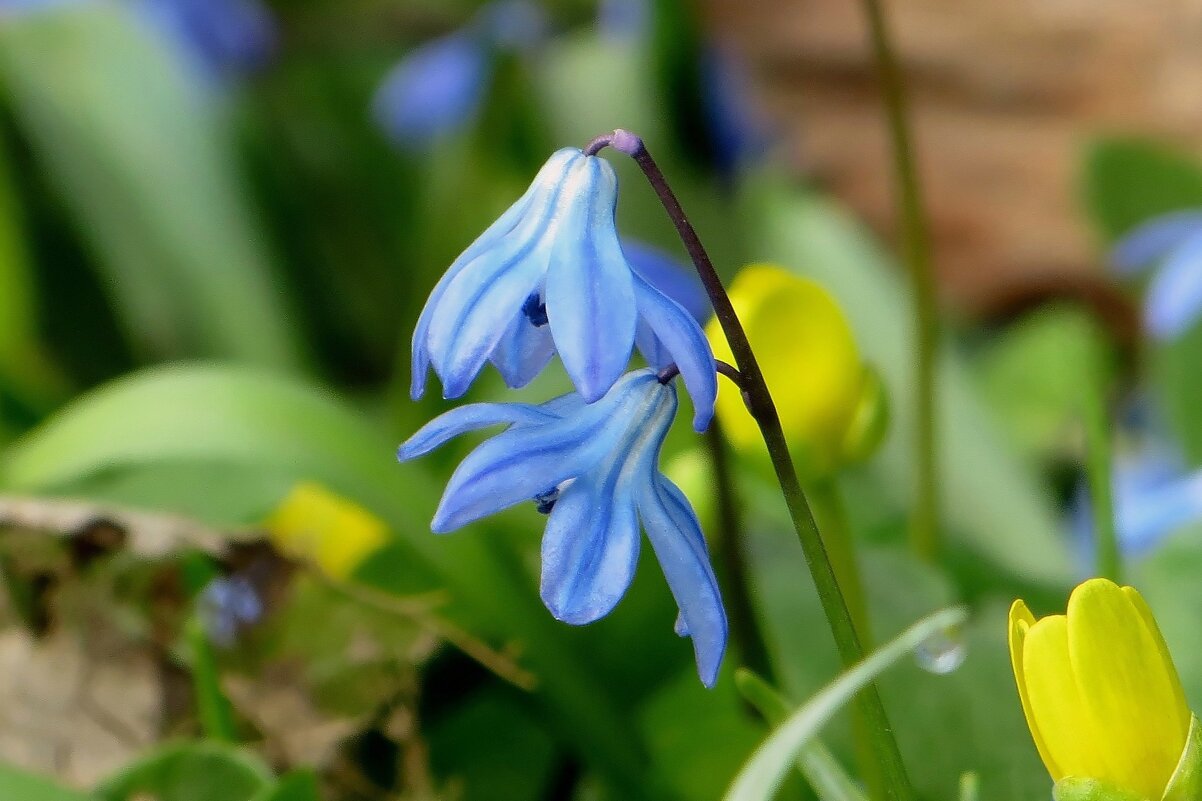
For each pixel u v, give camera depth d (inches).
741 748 10.9
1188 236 13.7
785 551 11.9
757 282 10.0
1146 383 16.6
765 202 18.0
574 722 10.8
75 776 10.9
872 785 10.2
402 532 10.7
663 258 12.5
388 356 22.3
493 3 19.4
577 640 11.0
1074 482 18.8
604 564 8.7
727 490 10.4
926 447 11.9
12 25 18.9
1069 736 8.8
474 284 8.7
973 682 10.8
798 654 11.4
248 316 18.1
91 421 10.9
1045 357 20.8
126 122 18.7
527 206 8.7
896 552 11.7
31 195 19.9
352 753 11.1
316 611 11.1
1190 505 11.5
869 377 10.3
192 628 10.4
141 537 11.0
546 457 8.7
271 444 10.7
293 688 11.1
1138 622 8.7
